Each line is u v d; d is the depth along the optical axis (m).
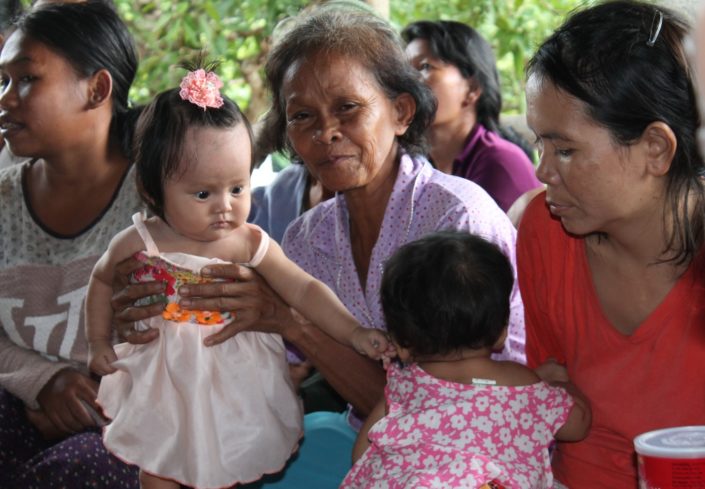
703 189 1.96
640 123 1.87
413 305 2.09
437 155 4.29
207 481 2.25
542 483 2.09
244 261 2.41
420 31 4.24
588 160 1.91
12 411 2.71
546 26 5.77
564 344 2.24
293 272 2.41
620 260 2.08
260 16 5.49
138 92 5.54
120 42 2.79
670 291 2.03
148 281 2.35
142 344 2.36
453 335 2.08
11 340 2.77
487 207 2.45
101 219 2.75
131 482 2.51
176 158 2.26
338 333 2.37
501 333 2.13
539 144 2.02
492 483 2.03
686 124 1.89
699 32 1.04
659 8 1.92
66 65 2.68
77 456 2.49
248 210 2.36
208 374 2.31
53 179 2.77
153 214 2.45
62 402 2.61
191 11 5.54
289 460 2.60
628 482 2.17
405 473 2.04
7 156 3.31
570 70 1.88
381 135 2.42
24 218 2.79
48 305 2.74
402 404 2.15
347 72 2.36
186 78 2.28
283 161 3.71
